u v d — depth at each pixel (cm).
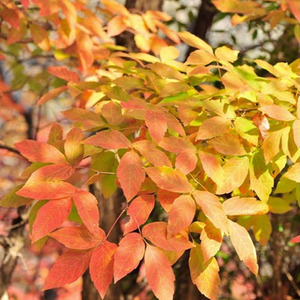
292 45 234
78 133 110
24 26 175
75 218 114
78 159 108
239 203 107
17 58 251
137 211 102
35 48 233
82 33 168
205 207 100
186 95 118
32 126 288
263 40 243
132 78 128
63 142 118
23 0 150
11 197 112
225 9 171
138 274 231
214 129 108
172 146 107
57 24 165
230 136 110
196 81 123
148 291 233
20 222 205
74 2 164
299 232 222
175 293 209
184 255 212
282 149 112
